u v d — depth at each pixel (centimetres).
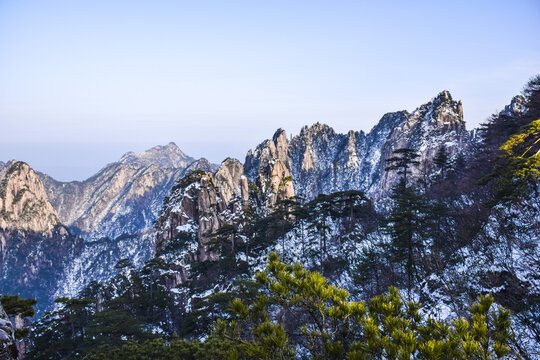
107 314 4428
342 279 5316
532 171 2455
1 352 538
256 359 496
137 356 2044
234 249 8625
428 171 11894
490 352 446
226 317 3541
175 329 6375
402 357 417
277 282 560
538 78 5325
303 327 521
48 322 5116
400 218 3825
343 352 464
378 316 533
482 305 510
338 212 8531
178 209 12094
